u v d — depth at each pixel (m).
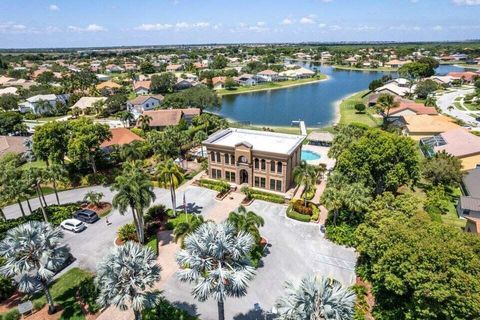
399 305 30.31
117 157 72.69
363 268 37.31
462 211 49.28
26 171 49.19
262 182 61.25
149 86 167.88
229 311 33.16
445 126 87.38
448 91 157.25
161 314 32.44
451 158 58.88
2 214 49.50
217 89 186.12
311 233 46.84
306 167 51.34
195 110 115.31
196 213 53.00
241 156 61.25
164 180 49.38
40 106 126.00
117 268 26.05
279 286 36.53
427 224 30.84
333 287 23.44
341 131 71.25
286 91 181.25
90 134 63.72
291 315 21.91
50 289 36.59
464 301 23.64
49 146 62.09
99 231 48.50
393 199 38.38
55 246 31.11
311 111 134.12
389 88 139.62
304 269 39.25
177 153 66.06
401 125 94.44
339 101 150.12
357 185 44.47
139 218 42.66
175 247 44.00
